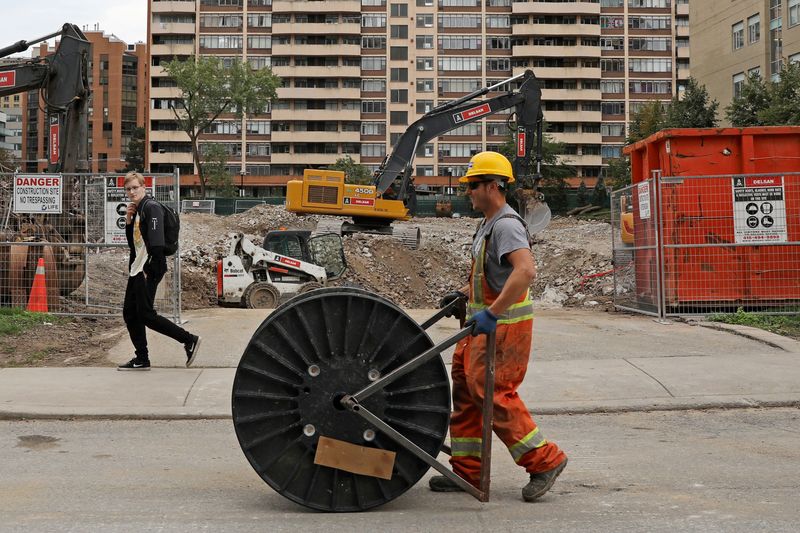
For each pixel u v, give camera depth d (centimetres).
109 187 1195
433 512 429
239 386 424
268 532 393
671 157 1252
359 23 9988
